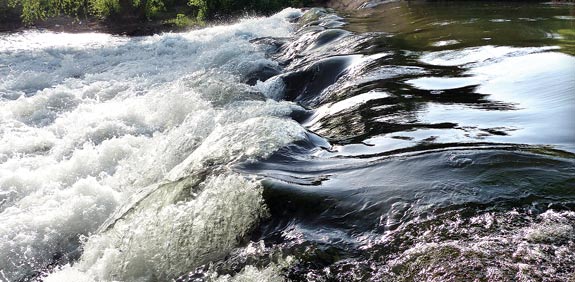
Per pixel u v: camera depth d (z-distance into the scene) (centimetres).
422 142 439
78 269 398
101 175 634
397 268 266
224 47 1359
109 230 423
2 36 1938
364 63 832
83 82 1205
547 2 1588
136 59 1501
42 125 903
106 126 818
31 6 2227
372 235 298
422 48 921
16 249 471
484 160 357
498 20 1211
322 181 366
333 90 777
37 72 1334
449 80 668
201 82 945
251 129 480
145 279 347
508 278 234
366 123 531
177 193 401
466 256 257
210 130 602
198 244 345
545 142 406
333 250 293
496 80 639
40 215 517
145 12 2408
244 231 338
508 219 285
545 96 539
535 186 314
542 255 249
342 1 2395
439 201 312
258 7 2514
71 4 2388
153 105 895
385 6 1972
